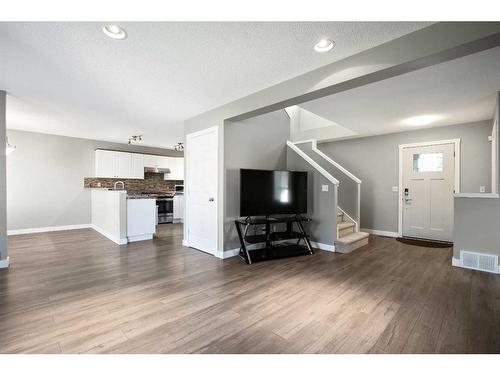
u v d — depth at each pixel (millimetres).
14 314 2102
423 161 5137
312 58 2352
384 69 2109
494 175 3967
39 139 5848
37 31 1945
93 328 1905
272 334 1846
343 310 2209
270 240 3906
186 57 2348
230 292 2578
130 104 3713
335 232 4273
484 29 1648
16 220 5605
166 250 4234
